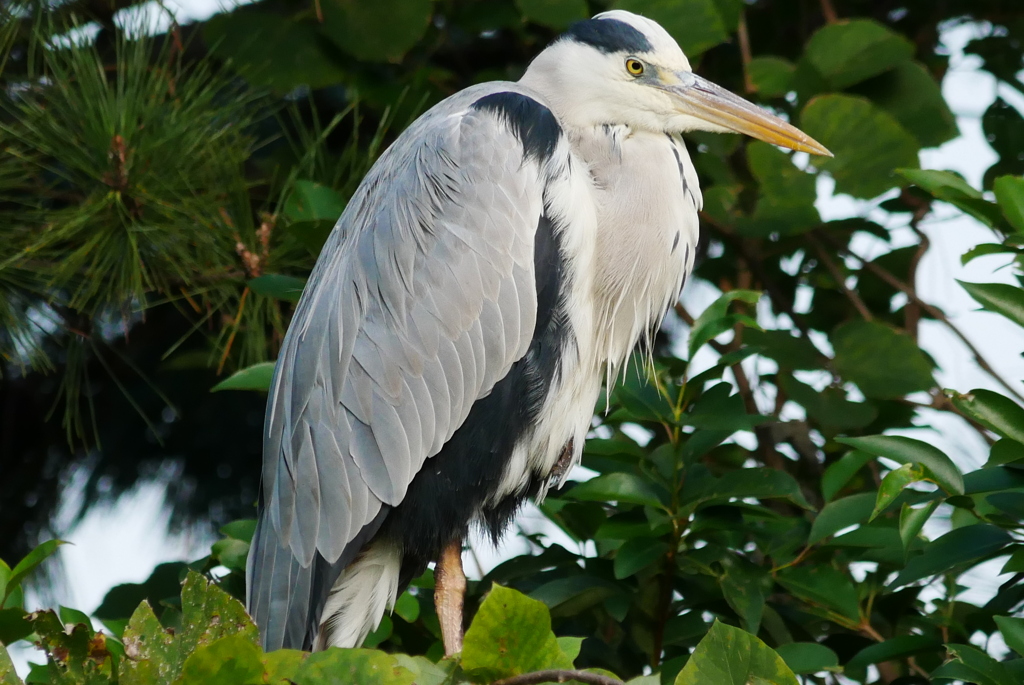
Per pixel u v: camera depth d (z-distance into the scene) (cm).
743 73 984
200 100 766
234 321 809
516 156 672
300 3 893
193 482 1041
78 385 817
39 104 767
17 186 759
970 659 488
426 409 648
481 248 655
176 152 750
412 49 930
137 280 721
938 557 539
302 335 675
